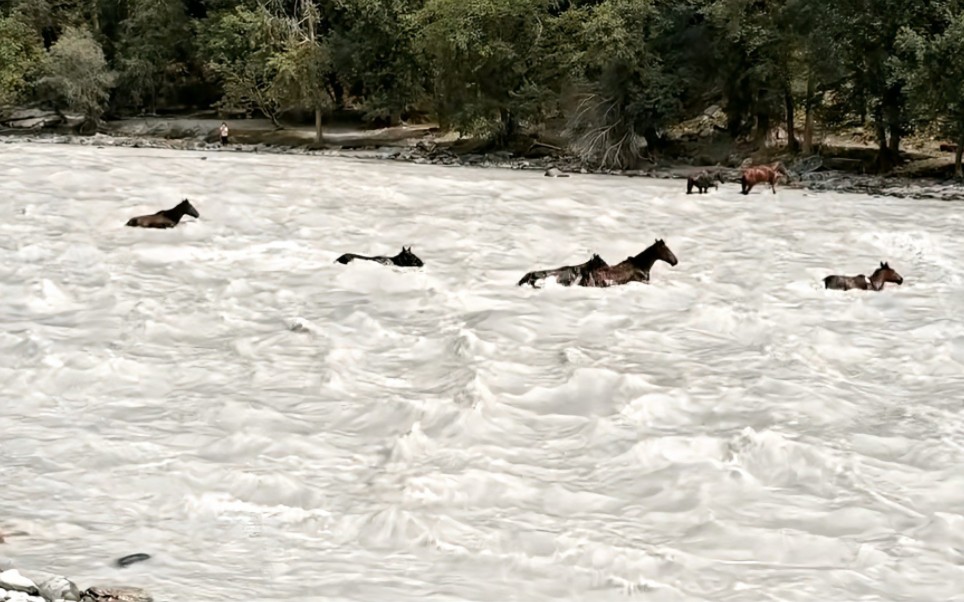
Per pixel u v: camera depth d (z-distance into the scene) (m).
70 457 13.21
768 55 54.59
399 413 14.87
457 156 59.16
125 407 15.11
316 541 11.19
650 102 55.69
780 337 18.98
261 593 9.80
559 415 15.08
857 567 10.90
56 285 21.05
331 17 70.69
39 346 17.48
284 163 44.31
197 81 81.75
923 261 26.02
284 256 24.44
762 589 10.30
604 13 56.38
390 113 68.75
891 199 39.06
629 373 16.73
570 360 17.31
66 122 71.94
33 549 10.63
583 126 57.50
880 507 12.26
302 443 13.84
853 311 21.05
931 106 46.72
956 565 10.92
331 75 73.12
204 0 76.25
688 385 16.23
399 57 67.38
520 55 60.38
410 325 19.38
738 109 56.84
